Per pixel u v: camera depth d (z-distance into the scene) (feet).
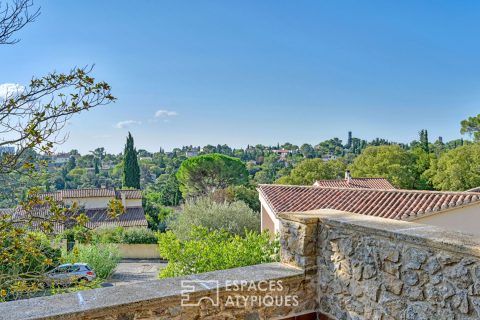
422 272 7.86
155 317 8.48
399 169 110.11
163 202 132.57
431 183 109.91
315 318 10.67
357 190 39.32
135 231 81.30
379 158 112.68
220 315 9.26
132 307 8.18
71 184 101.24
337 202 37.37
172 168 177.68
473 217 33.42
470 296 6.95
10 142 16.48
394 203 34.58
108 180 155.12
